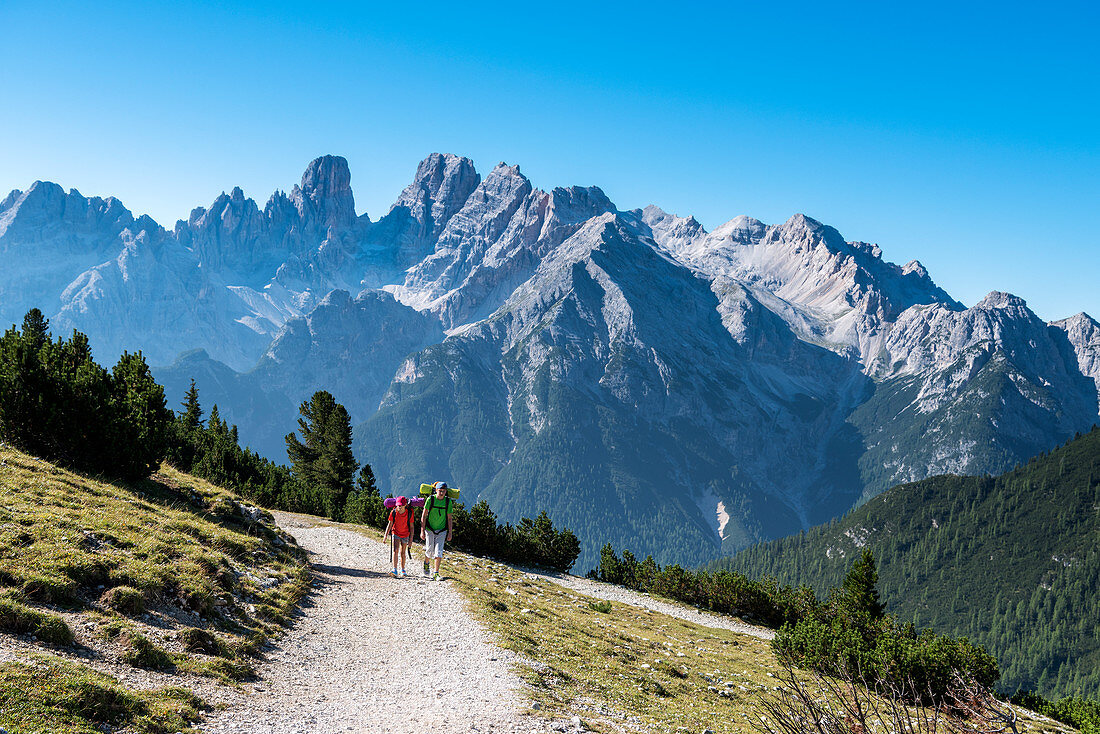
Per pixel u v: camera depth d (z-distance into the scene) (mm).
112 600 13867
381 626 19359
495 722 12281
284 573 22500
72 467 25109
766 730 8227
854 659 24719
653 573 54969
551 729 12328
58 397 25188
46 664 10203
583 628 25250
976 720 7398
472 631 19438
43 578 13203
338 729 11289
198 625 15031
